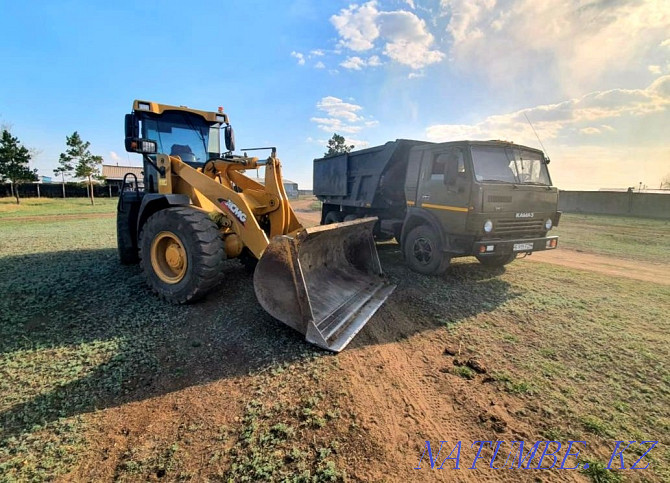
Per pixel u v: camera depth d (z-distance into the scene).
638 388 2.99
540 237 6.32
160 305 4.57
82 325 3.96
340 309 4.28
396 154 8.17
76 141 28.12
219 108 6.45
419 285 5.89
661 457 2.24
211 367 3.20
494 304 5.05
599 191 22.34
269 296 3.73
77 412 2.59
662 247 10.63
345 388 2.91
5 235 10.52
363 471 2.10
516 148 6.31
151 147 5.33
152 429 2.43
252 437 2.34
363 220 5.41
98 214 19.81
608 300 5.26
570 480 2.08
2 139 26.12
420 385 3.03
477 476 2.10
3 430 2.39
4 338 3.66
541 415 2.64
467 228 5.71
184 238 4.42
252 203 5.04
